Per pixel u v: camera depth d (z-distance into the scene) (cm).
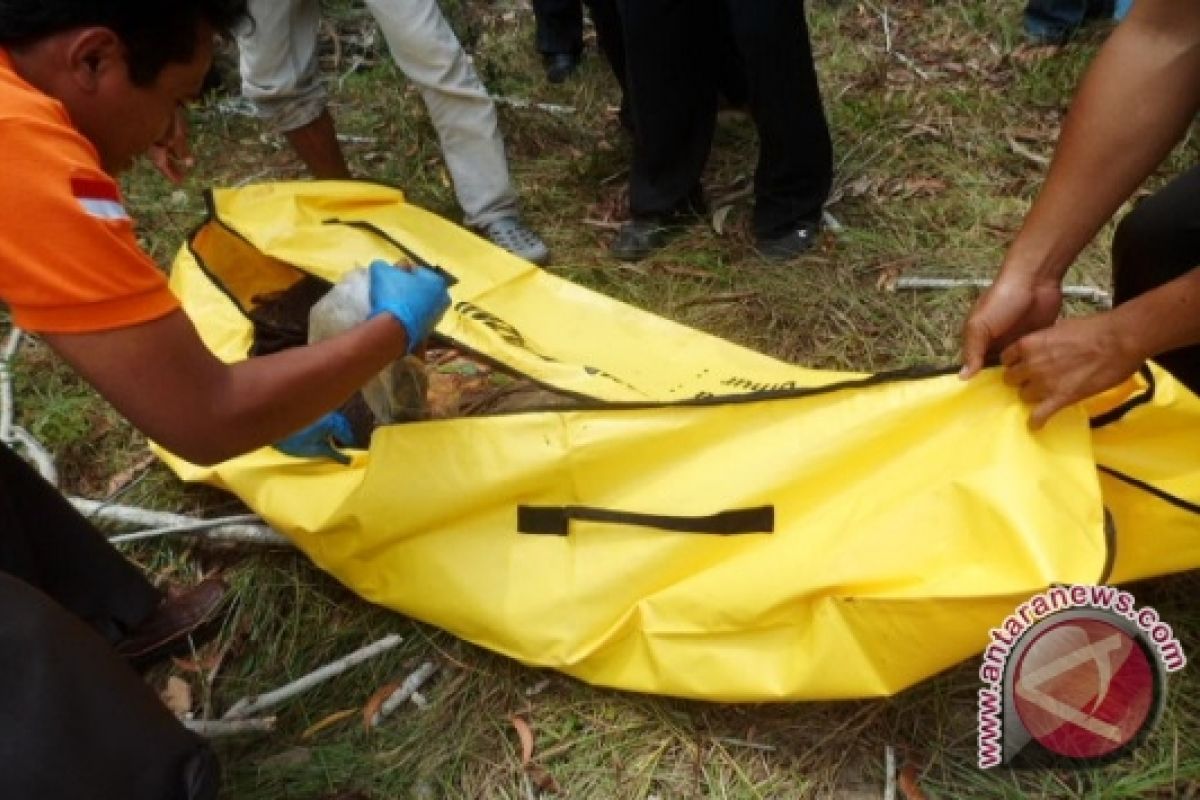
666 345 167
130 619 142
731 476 129
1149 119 120
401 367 142
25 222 86
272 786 135
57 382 200
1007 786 128
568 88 290
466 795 134
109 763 91
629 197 229
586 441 132
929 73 278
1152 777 125
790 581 122
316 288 185
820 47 291
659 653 131
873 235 221
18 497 127
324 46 319
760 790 131
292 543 158
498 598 136
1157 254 139
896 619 117
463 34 311
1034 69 269
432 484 137
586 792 133
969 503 117
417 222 191
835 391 128
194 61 99
